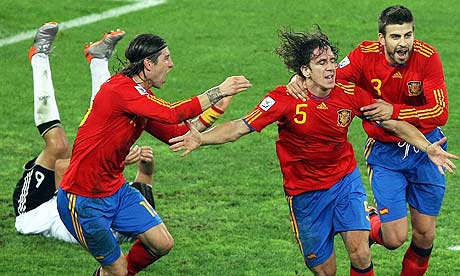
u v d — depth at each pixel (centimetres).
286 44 2512
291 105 2506
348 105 2530
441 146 2767
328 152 2548
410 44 2642
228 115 4525
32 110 4597
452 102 4681
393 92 2738
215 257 3012
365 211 2573
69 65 5238
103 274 2661
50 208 3169
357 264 2567
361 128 4375
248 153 4053
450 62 5297
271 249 3081
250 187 3669
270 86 4931
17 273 2867
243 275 2877
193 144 2502
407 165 2759
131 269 2705
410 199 2805
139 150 2764
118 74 2573
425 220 2792
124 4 6309
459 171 3825
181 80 5025
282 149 2591
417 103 2761
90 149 2531
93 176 2552
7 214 3369
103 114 2520
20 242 3116
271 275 2877
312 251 2630
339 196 2573
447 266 2966
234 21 5966
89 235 2578
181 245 3103
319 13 6112
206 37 5688
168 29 5822
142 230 2614
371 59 2733
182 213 3391
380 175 2781
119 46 5519
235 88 2520
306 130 2516
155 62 2555
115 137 2530
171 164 3919
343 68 2748
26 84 4953
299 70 2497
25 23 5894
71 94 4816
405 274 2841
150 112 2483
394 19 2634
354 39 5631
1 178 3750
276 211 3419
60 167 3162
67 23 5916
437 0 6412
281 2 6331
